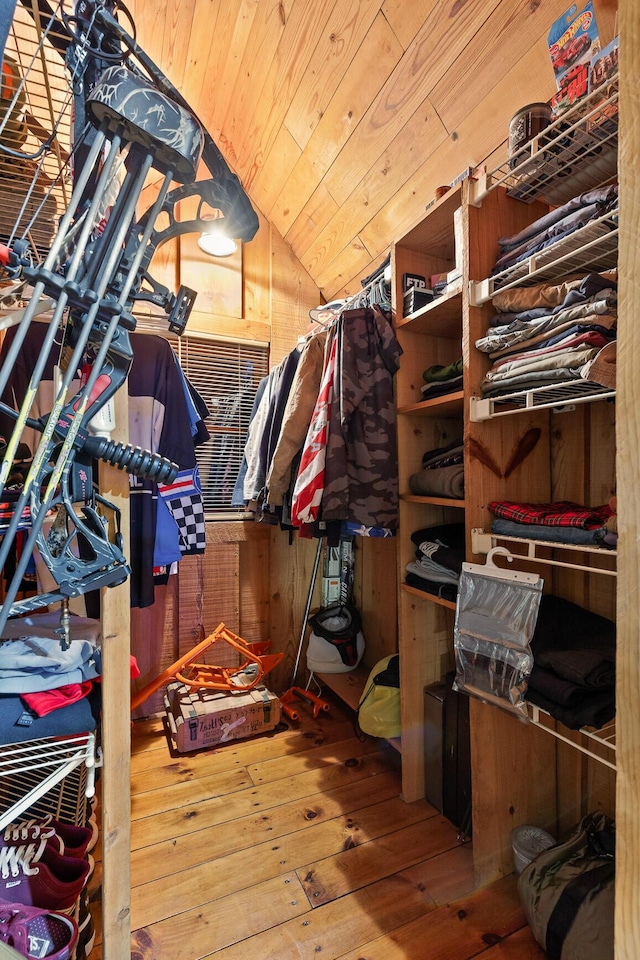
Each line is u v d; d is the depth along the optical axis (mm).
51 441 545
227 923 1147
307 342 1875
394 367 1596
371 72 1474
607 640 1066
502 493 1293
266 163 2111
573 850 1146
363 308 1609
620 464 501
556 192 1234
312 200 2115
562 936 979
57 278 513
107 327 585
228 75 1815
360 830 1465
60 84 897
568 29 1024
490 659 1115
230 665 2396
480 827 1241
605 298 917
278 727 2111
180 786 1691
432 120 1474
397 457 1610
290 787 1683
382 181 1775
